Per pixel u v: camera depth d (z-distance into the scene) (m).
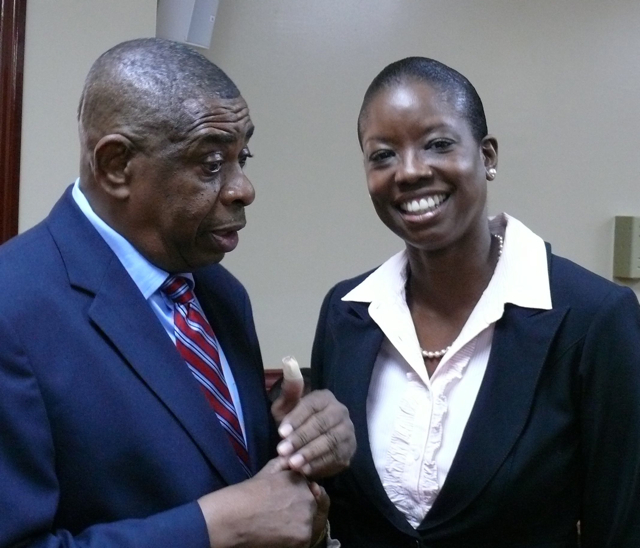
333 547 1.10
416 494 1.09
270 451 1.06
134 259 0.94
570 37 2.28
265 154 2.11
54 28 1.74
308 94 2.12
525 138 2.28
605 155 2.34
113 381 0.87
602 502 1.07
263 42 2.07
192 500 0.90
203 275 1.13
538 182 2.31
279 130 2.11
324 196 2.16
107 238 0.94
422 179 1.04
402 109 1.04
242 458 1.00
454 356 1.10
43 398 0.83
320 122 2.13
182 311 1.00
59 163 1.77
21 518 0.79
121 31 1.78
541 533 1.08
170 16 1.85
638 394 1.02
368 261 2.21
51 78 1.75
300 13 2.09
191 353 0.98
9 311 0.83
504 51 2.24
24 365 0.82
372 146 1.08
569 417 1.05
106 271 0.92
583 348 1.04
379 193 1.09
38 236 0.93
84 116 0.90
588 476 1.07
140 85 0.86
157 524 0.83
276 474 0.94
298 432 0.95
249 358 1.11
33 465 0.81
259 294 2.15
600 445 1.04
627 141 2.35
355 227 2.19
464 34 2.21
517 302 1.07
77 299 0.89
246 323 1.15
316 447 0.95
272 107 2.10
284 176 2.13
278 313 2.17
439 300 1.16
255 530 0.87
